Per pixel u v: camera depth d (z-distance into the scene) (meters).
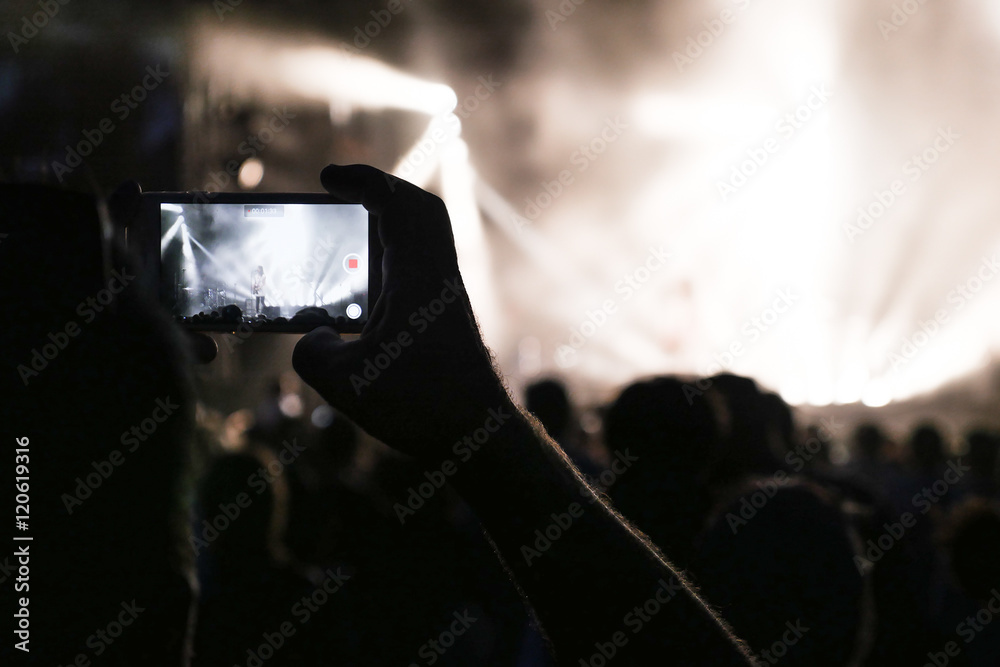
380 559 3.00
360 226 1.33
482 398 0.60
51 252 0.53
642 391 2.32
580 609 0.58
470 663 3.08
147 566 0.53
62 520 0.51
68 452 0.52
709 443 2.28
